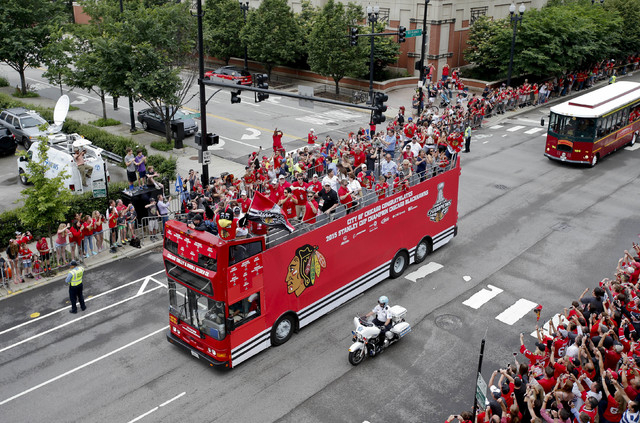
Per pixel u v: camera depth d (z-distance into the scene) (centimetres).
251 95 4603
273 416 1303
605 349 1213
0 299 1805
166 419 1297
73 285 1692
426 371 1460
